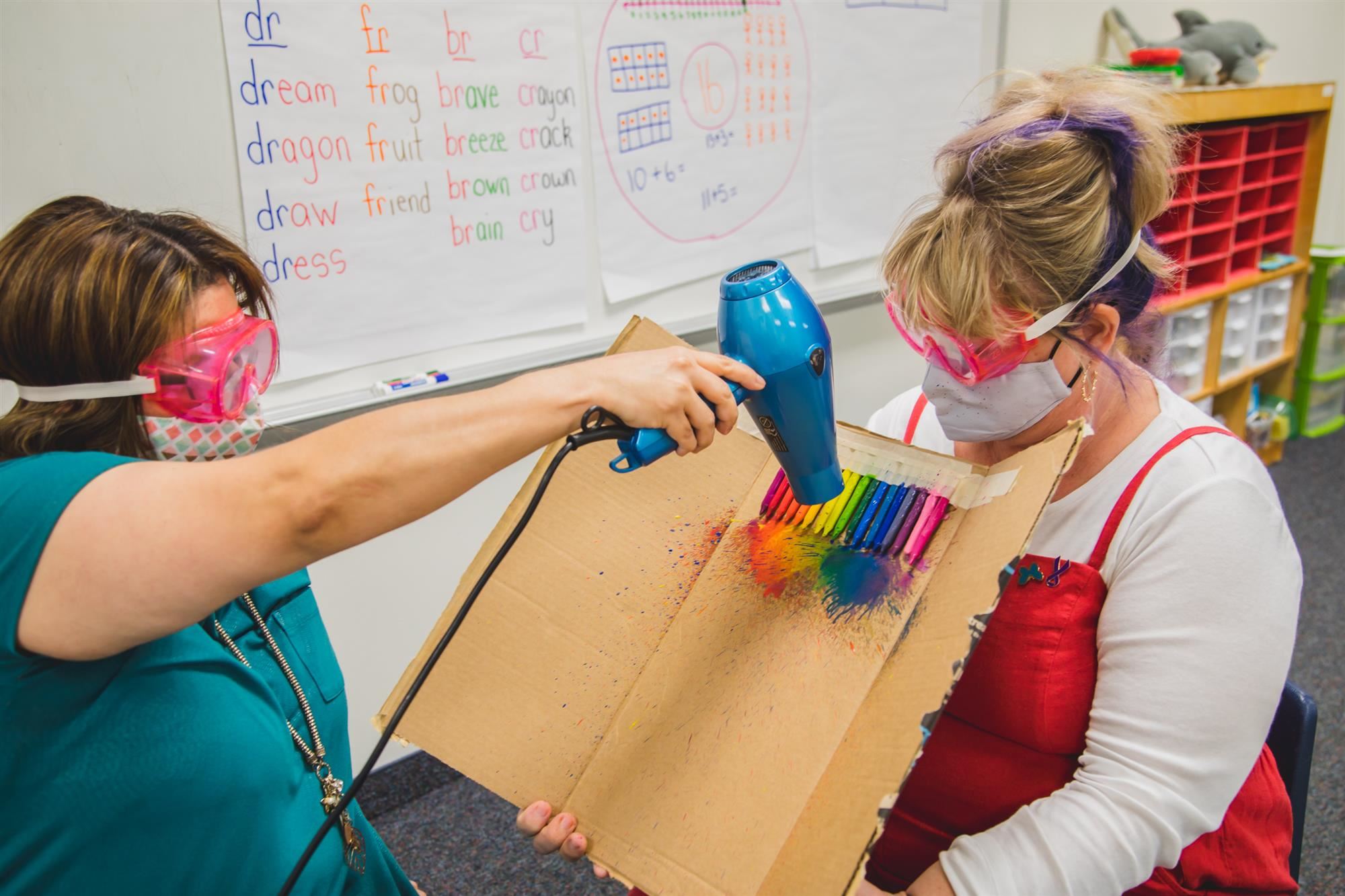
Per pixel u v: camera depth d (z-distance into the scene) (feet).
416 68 4.86
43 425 2.13
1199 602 2.24
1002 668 2.58
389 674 5.70
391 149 4.88
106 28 4.03
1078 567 2.48
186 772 2.16
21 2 3.84
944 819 2.73
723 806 2.26
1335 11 10.62
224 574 1.80
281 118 4.51
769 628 2.45
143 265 2.06
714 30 6.01
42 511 1.80
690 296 6.45
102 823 2.10
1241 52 8.08
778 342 2.08
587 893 5.21
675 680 2.50
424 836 5.67
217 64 4.30
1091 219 2.19
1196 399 8.68
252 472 1.80
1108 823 2.19
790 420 2.16
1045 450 2.12
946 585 2.16
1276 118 8.94
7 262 2.06
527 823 2.43
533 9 5.18
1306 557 8.08
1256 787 2.72
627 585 2.64
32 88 3.94
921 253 2.33
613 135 5.71
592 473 2.69
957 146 2.43
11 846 2.07
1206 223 8.29
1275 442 9.96
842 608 2.35
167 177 4.30
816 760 2.18
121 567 1.76
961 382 2.46
